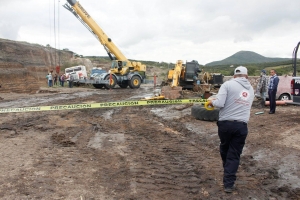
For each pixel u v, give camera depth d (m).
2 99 16.39
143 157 5.60
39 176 4.48
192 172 4.86
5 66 30.78
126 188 4.16
